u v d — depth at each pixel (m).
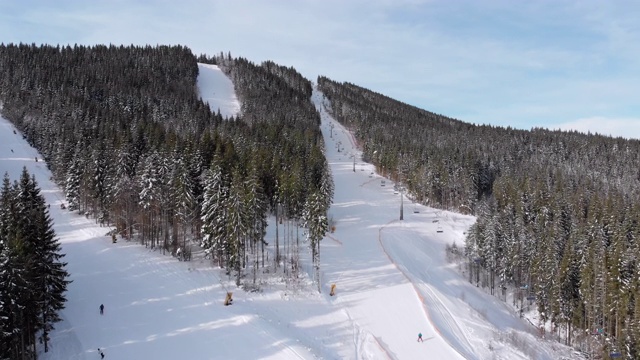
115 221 75.50
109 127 112.50
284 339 46.34
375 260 75.25
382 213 111.38
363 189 135.88
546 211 93.56
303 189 79.50
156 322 48.78
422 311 57.09
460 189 125.44
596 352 59.59
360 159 184.00
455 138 195.50
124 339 45.31
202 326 48.28
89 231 75.31
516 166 153.88
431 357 47.00
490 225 78.25
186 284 57.88
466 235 95.75
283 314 53.84
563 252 72.50
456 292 70.12
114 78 195.62
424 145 168.00
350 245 82.50
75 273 58.91
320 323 53.22
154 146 82.81
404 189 136.25
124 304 52.16
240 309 52.38
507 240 76.81
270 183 81.75
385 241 87.38
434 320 55.25
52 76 174.12
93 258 64.06
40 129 126.81
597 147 185.62
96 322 48.06
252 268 65.06
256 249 69.25
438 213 117.25
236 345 44.75
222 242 59.91
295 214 78.69
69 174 86.44
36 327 41.03
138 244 69.62
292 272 65.31
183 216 64.06
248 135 126.44
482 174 141.50
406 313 56.62
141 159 78.62
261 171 79.56
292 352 43.72
